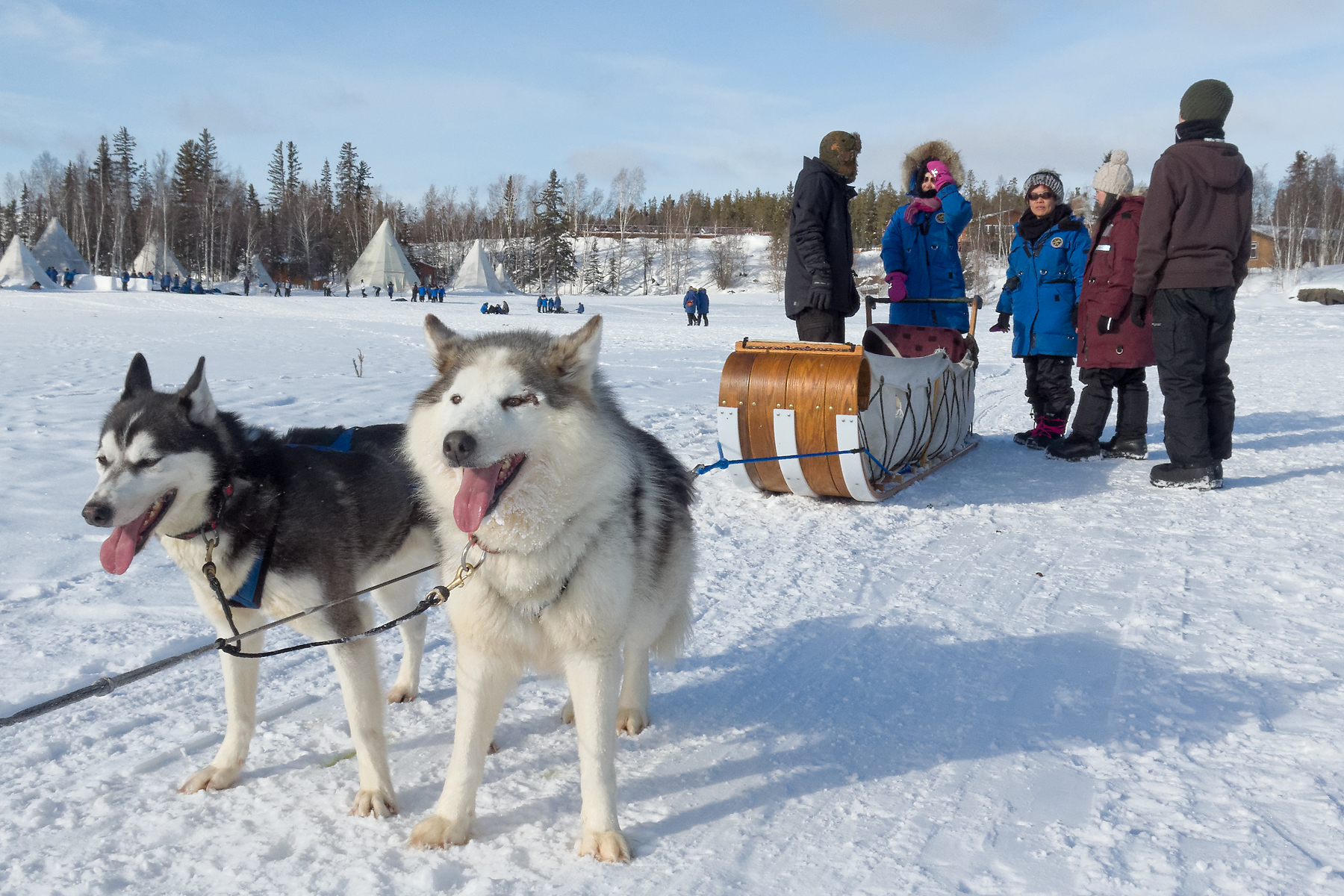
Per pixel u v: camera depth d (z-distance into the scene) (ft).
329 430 10.50
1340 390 37.09
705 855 7.26
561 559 7.39
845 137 20.49
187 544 8.61
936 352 21.74
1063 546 16.05
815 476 18.56
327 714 10.11
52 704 6.91
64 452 22.21
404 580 10.64
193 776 8.48
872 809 7.88
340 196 330.54
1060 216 24.41
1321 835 7.04
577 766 9.02
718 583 14.30
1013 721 9.45
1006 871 6.80
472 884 6.86
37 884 6.86
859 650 11.59
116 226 244.83
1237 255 19.39
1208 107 18.52
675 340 71.46
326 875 7.04
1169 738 8.87
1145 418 23.63
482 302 188.85
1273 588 13.16
